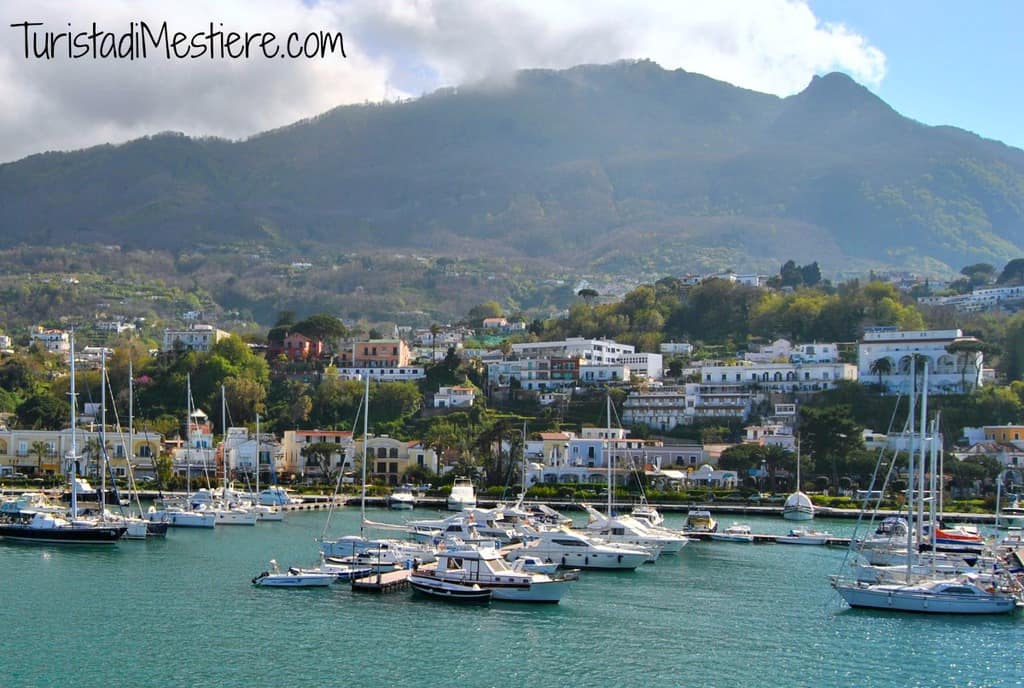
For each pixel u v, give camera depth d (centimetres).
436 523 16400
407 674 9706
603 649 10588
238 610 11688
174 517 18712
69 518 16625
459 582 12375
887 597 12344
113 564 14325
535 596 12331
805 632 11338
